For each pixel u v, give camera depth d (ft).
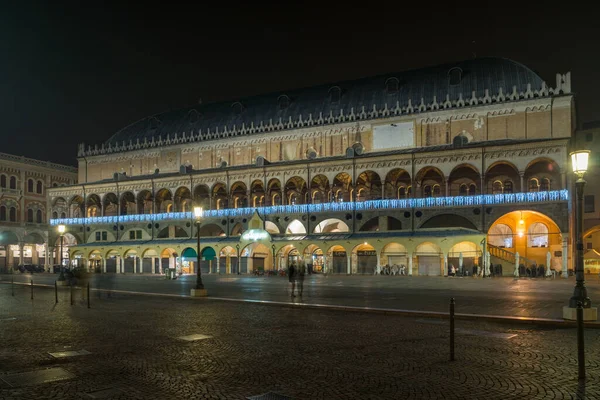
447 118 235.40
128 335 58.80
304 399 33.37
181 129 312.50
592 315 65.21
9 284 171.01
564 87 216.13
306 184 252.62
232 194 279.90
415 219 223.10
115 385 37.09
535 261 219.41
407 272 220.84
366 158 232.73
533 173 214.28
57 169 368.07
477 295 109.50
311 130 264.11
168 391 35.42
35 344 53.67
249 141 281.54
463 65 252.01
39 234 349.00
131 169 319.68
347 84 280.10
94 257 296.92
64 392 35.47
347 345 51.55
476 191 224.12
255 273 242.58
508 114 224.53
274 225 257.55
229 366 42.68
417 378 38.27
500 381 37.22
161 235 290.97
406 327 63.67
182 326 65.77
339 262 241.55
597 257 234.17
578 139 250.16
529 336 56.59
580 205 67.31
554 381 37.14
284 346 51.21
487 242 212.43
